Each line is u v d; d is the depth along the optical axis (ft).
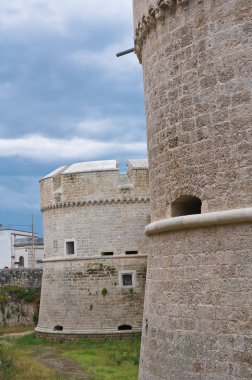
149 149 44.04
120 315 120.16
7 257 255.70
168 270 39.29
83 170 125.59
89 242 123.95
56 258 127.13
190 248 36.86
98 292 121.49
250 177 33.47
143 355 42.93
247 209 32.96
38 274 170.40
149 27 42.63
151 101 42.65
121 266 122.31
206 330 34.60
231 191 34.37
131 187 123.95
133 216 124.06
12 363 90.33
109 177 124.36
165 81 40.06
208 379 33.94
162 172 40.57
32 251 242.78
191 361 35.42
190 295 36.35
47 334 124.98
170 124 39.40
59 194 127.34
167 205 39.81
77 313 121.80
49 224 131.23
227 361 32.94
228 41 35.12
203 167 36.22
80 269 123.54
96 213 124.36
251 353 31.71
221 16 35.55
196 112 36.91
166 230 39.47
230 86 34.88
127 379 80.74
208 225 35.42
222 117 35.17
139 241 123.54
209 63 36.11
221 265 34.35
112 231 123.44
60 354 106.42
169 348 37.93
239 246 33.47
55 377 83.46
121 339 117.91
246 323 32.35
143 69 45.96
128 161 128.98
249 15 34.22
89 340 118.52
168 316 38.60
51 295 127.24
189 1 37.81
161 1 39.63
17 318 159.22
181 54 38.37
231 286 33.53
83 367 91.91
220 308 33.94
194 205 40.57
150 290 42.91
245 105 34.09
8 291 161.38
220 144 35.17
